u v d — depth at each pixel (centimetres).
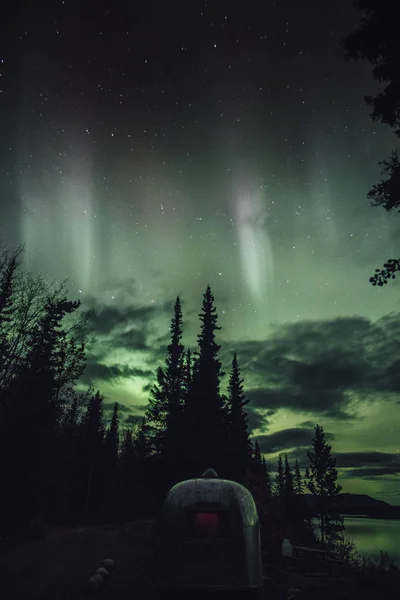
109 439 4469
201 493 661
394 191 800
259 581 614
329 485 5509
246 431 3247
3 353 2183
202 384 2545
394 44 711
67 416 2652
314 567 1016
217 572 597
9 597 642
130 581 768
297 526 3381
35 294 2333
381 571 830
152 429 3241
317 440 5809
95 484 3991
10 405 2156
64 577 802
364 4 713
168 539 620
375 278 782
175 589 589
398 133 788
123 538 1622
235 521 629
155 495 2491
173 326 3684
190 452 2261
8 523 1944
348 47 737
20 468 2070
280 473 5934
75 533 2072
